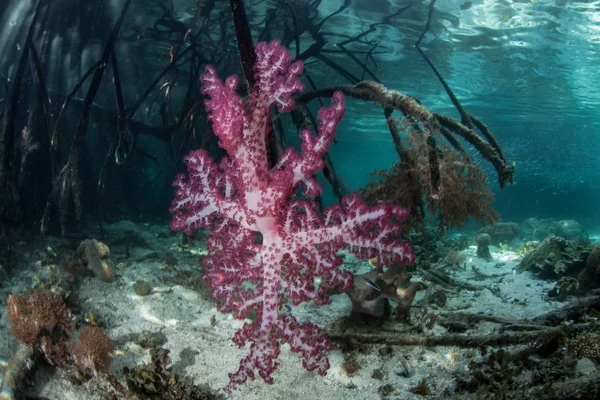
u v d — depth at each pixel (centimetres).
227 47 229
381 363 85
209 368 83
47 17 244
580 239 377
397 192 108
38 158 195
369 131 726
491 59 343
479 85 419
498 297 129
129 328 97
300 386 77
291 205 59
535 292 133
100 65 150
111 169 267
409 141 104
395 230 60
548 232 393
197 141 230
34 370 75
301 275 60
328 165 110
